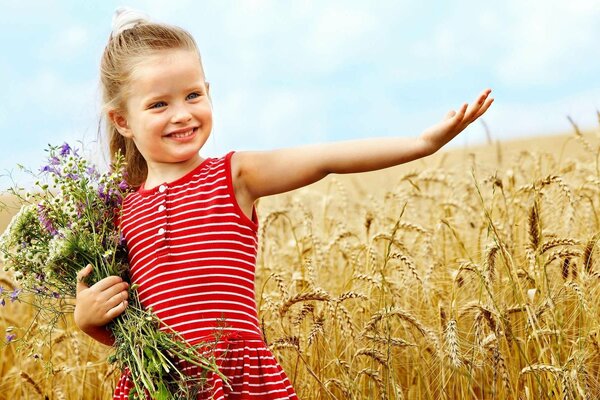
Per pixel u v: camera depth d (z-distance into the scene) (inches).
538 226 157.8
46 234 125.0
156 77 121.1
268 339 175.8
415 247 208.1
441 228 207.5
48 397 175.0
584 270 153.9
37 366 193.9
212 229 119.1
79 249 122.1
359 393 156.3
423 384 167.6
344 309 156.0
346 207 236.8
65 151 125.3
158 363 113.1
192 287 117.4
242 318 117.8
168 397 113.0
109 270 122.5
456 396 163.2
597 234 156.3
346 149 119.3
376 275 171.3
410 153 116.1
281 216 235.0
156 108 122.1
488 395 165.2
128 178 136.3
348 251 195.0
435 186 256.8
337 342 173.8
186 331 116.3
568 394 132.6
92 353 191.5
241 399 114.7
